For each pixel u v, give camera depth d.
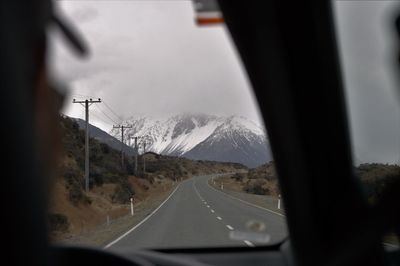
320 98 3.21
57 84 0.99
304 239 3.51
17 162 0.87
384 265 2.80
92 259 2.11
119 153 71.31
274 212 23.84
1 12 0.84
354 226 3.24
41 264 0.90
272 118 3.28
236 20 2.85
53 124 0.97
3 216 0.85
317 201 3.40
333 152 3.33
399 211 2.33
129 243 14.36
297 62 3.07
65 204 22.23
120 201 40.34
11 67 0.86
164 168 130.75
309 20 2.92
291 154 3.32
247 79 3.23
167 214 26.61
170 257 3.72
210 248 6.00
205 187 77.69
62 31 0.94
